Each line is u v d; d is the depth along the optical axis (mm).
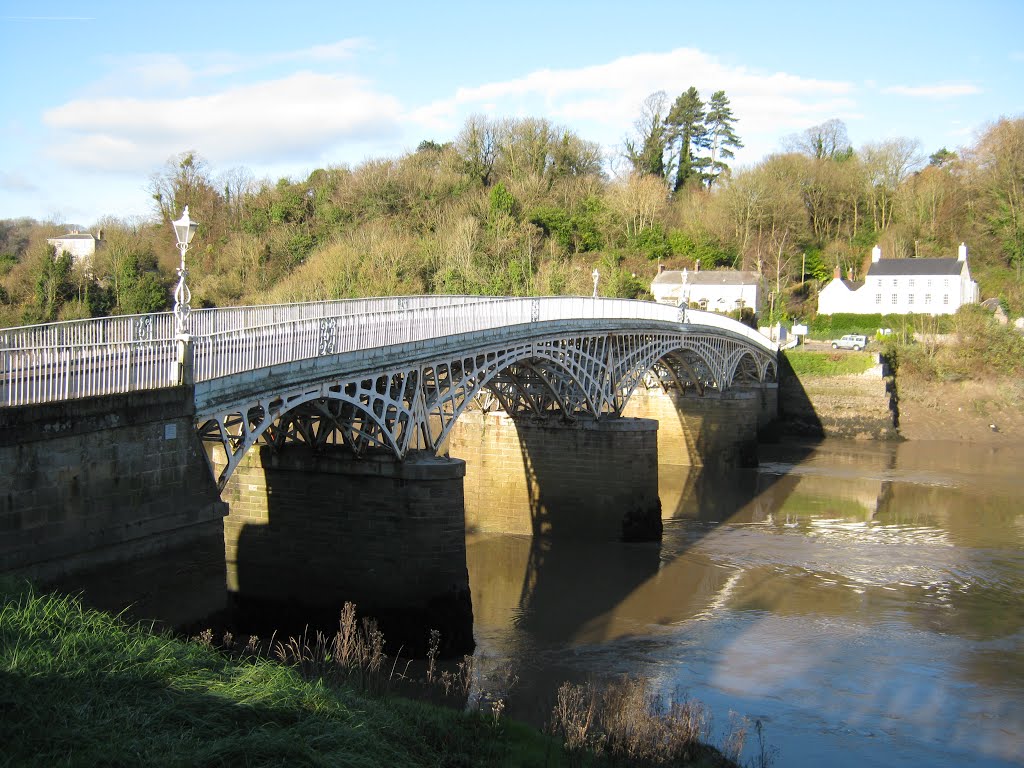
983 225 120250
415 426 34344
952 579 42750
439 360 34969
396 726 18453
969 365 90875
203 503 23781
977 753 25688
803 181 134500
